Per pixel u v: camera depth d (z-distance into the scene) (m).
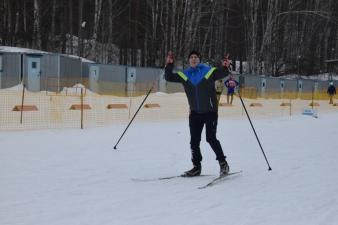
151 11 45.34
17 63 24.69
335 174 7.61
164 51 39.97
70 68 26.61
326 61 58.50
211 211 5.24
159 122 15.95
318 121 19.17
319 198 5.96
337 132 14.54
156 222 4.77
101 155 9.00
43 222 4.72
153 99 24.84
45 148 9.62
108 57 40.84
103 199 5.69
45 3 41.41
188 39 38.84
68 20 45.50
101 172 7.37
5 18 39.78
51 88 24.95
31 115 15.93
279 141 11.94
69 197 5.75
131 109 19.58
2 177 6.78
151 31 44.81
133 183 6.65
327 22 56.97
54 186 6.32
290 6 49.56
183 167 8.02
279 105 28.31
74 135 11.88
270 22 46.00
